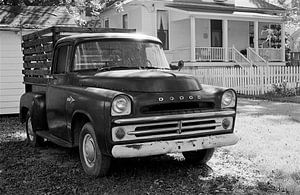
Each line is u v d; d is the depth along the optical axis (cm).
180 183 575
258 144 817
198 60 2475
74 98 627
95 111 559
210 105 595
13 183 586
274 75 2047
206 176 613
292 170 623
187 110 573
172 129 562
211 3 2714
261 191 535
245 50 2886
